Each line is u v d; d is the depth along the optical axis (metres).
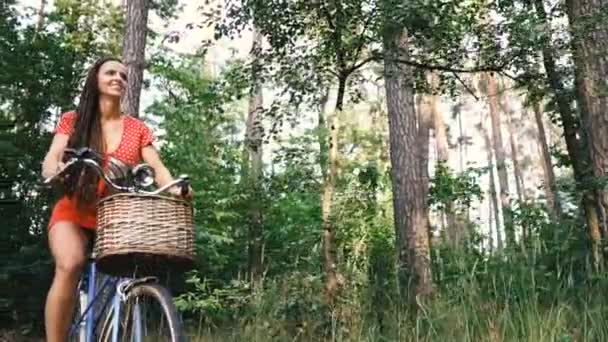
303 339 6.56
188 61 13.25
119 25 16.31
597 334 5.41
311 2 6.77
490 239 6.80
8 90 13.69
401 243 8.79
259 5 6.98
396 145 11.62
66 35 15.28
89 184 2.88
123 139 3.19
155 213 2.63
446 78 7.82
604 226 7.48
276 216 11.91
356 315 6.47
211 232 12.26
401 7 6.37
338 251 7.02
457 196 13.43
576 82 7.61
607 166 7.45
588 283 6.25
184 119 13.03
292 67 7.21
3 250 12.78
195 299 9.31
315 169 7.75
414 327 6.07
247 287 7.61
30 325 12.20
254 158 12.48
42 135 13.52
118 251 2.56
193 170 12.81
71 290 2.94
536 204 9.85
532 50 7.12
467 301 6.03
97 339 3.01
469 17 7.07
